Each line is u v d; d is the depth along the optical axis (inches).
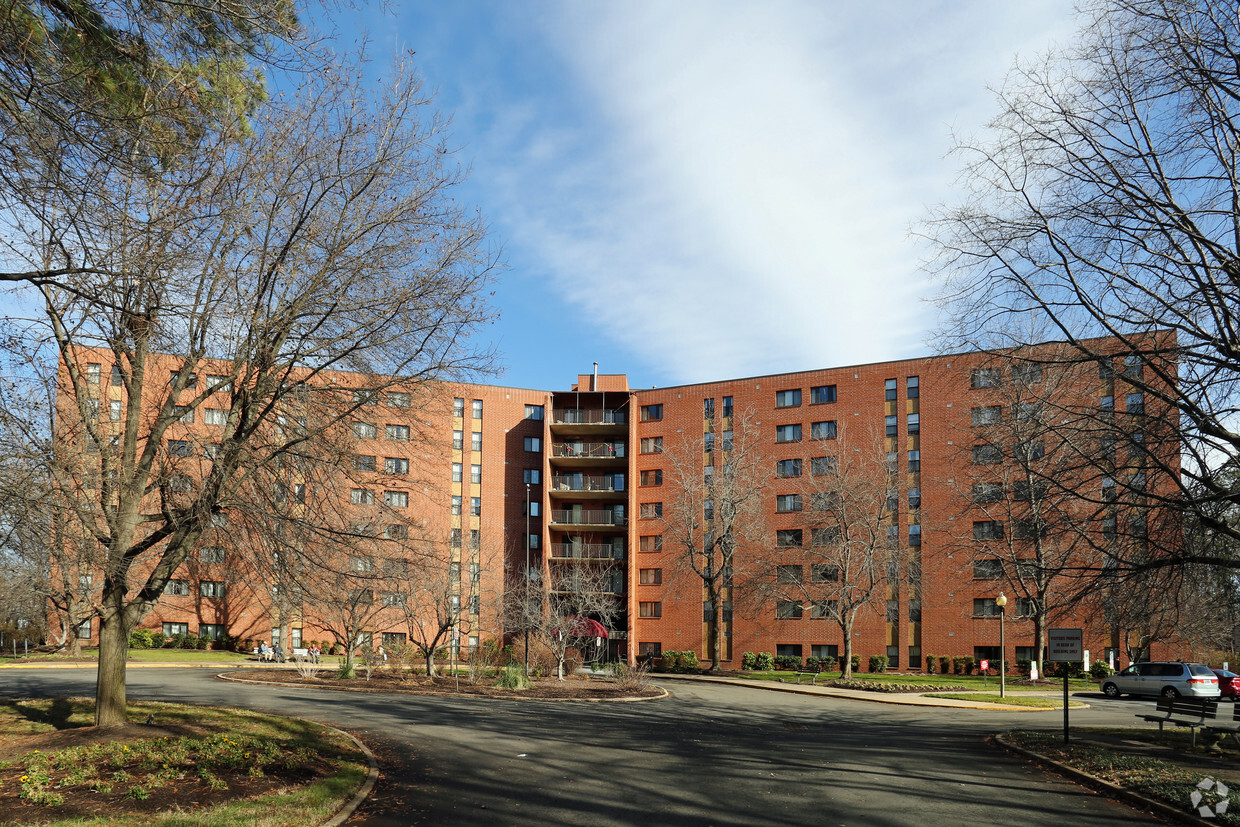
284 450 560.4
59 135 335.6
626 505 2556.6
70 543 475.5
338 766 501.7
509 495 2554.1
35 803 374.9
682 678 1793.8
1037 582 1524.4
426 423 634.8
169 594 2197.3
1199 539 535.8
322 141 560.1
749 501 1982.0
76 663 1562.5
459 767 535.2
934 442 2085.4
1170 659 1788.9
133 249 406.0
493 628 1966.0
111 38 331.6
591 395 2645.2
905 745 685.3
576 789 470.6
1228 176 479.2
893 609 2053.4
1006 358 575.2
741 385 2406.5
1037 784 502.0
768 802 441.4
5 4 293.3
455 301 584.1
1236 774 514.6
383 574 598.5
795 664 2106.3
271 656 1927.9
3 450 437.4
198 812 369.1
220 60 394.6
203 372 591.5
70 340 529.3
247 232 531.2
